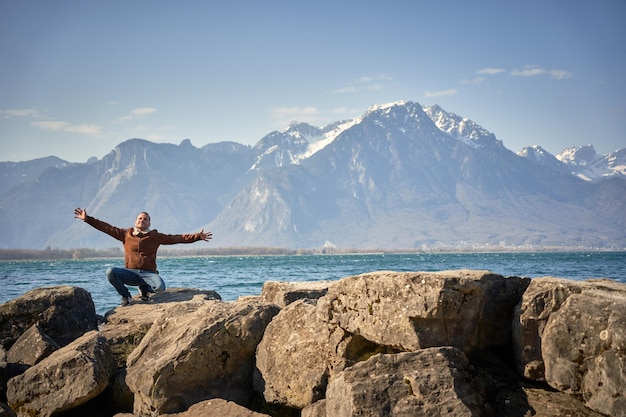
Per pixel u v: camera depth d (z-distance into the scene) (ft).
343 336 31.37
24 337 39.75
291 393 31.83
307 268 318.04
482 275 29.35
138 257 51.13
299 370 31.91
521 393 27.20
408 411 24.94
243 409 30.27
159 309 47.01
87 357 34.24
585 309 25.84
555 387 26.37
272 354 33.47
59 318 42.75
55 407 33.06
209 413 30.42
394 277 29.53
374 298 30.04
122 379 34.94
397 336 28.86
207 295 52.01
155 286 51.21
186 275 223.30
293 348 32.63
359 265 381.40
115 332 41.75
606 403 24.26
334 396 27.17
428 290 28.27
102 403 35.50
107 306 76.84
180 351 33.06
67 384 33.47
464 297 28.48
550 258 587.27
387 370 26.68
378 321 29.66
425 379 25.72
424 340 28.25
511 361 29.71
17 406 33.73
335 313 31.89
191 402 32.58
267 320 35.55
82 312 44.27
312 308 33.65
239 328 34.58
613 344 24.32
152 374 32.48
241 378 34.35
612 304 25.08
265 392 33.14
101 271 306.14
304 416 29.58
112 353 38.27
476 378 26.99
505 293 29.91
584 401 25.30
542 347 27.07
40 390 33.58
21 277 228.22
